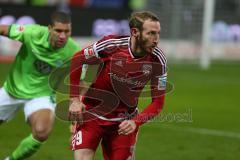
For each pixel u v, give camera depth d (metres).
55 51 15.44
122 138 12.90
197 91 40.56
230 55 63.09
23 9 54.38
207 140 23.31
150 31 11.90
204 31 56.00
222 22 63.16
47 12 55.28
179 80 46.44
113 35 12.65
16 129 24.41
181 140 23.14
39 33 15.51
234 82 46.66
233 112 31.64
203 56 56.31
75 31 56.44
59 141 21.89
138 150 20.92
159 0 61.66
